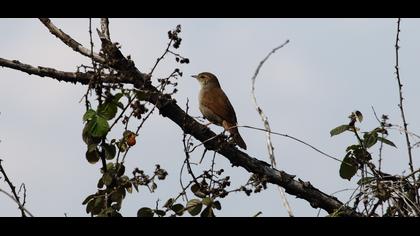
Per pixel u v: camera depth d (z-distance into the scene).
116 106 10.04
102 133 9.84
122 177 9.57
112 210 9.27
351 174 9.93
